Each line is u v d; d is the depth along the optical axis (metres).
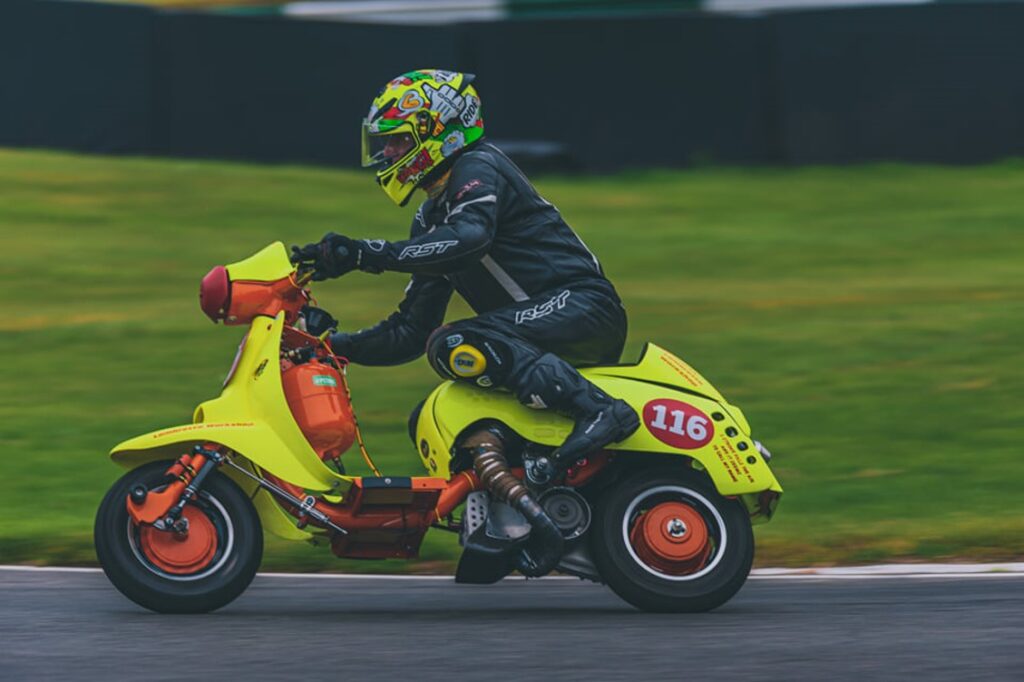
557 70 57.28
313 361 15.92
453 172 15.73
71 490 23.78
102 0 61.16
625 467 16.05
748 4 61.28
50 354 33.59
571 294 15.78
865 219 50.12
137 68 53.78
